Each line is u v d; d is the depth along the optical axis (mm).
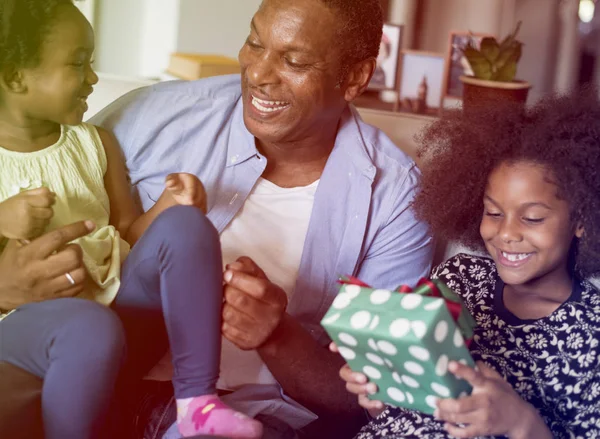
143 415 1429
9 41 1348
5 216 1264
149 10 2902
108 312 1205
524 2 2590
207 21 2836
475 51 2279
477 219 1475
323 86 1477
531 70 2613
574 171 1238
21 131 1436
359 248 1571
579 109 1310
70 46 1387
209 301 1261
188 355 1258
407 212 1586
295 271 1580
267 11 1455
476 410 1102
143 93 1659
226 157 1595
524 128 1322
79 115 1444
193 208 1295
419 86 2578
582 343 1285
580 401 1269
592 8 2539
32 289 1274
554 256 1270
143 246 1304
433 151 1499
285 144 1537
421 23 2629
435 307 1037
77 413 1177
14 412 1180
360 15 1500
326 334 1598
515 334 1337
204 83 1641
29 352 1212
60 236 1257
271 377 1543
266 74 1446
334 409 1515
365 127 1646
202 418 1234
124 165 1633
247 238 1574
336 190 1569
